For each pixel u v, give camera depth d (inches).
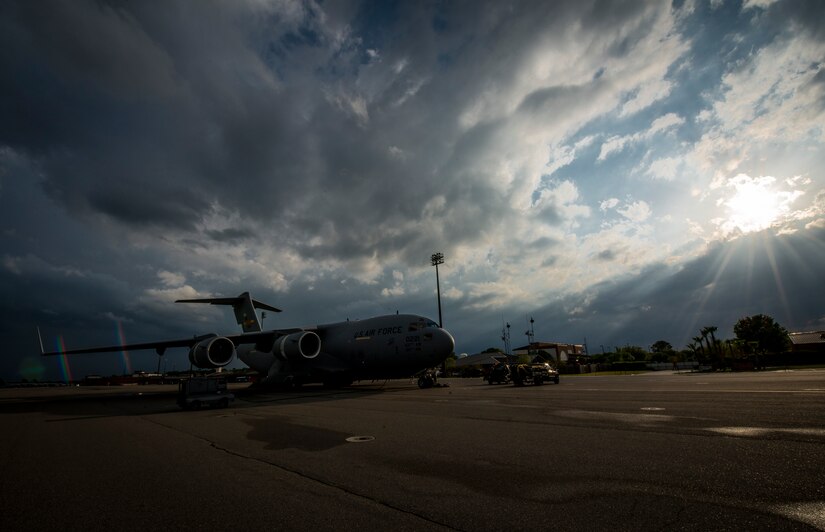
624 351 3518.7
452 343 929.5
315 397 788.6
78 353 1090.7
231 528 148.9
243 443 319.6
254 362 1357.0
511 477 195.2
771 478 176.6
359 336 1063.6
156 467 250.5
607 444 255.8
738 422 311.6
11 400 1060.5
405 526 142.8
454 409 492.1
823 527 128.4
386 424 387.5
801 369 1472.7
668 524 134.3
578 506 153.9
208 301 1305.4
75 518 166.2
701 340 2010.3
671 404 443.2
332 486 194.2
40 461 279.7
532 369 1029.8
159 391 1574.8
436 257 1847.9
